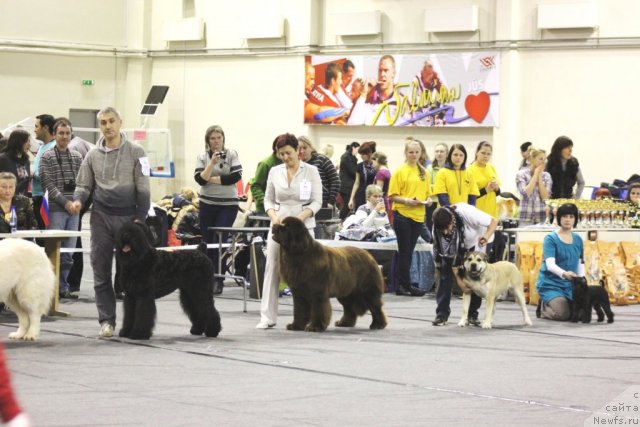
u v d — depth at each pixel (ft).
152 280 26.16
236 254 41.50
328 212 40.04
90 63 80.69
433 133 66.23
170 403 18.60
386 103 67.26
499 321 32.68
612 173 59.57
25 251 25.90
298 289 28.58
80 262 37.96
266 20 72.84
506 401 19.43
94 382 20.61
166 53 80.07
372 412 18.11
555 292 33.37
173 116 79.82
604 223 39.65
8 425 8.59
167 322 30.42
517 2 62.18
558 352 26.08
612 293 38.34
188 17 78.74
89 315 31.91
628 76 58.85
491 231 30.86
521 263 38.09
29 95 78.54
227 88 76.48
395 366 23.27
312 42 70.90
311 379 21.36
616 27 59.06
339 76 69.36
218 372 22.02
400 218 38.86
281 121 73.26
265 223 41.93
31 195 38.17
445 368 23.16
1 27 77.15
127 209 26.99
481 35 63.87
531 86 61.98
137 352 24.53
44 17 78.64
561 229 33.91
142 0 80.79
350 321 30.30
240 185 62.44
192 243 43.80
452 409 18.57
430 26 64.85
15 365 22.48
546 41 61.31
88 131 81.10
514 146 62.59
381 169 45.42
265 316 29.48
